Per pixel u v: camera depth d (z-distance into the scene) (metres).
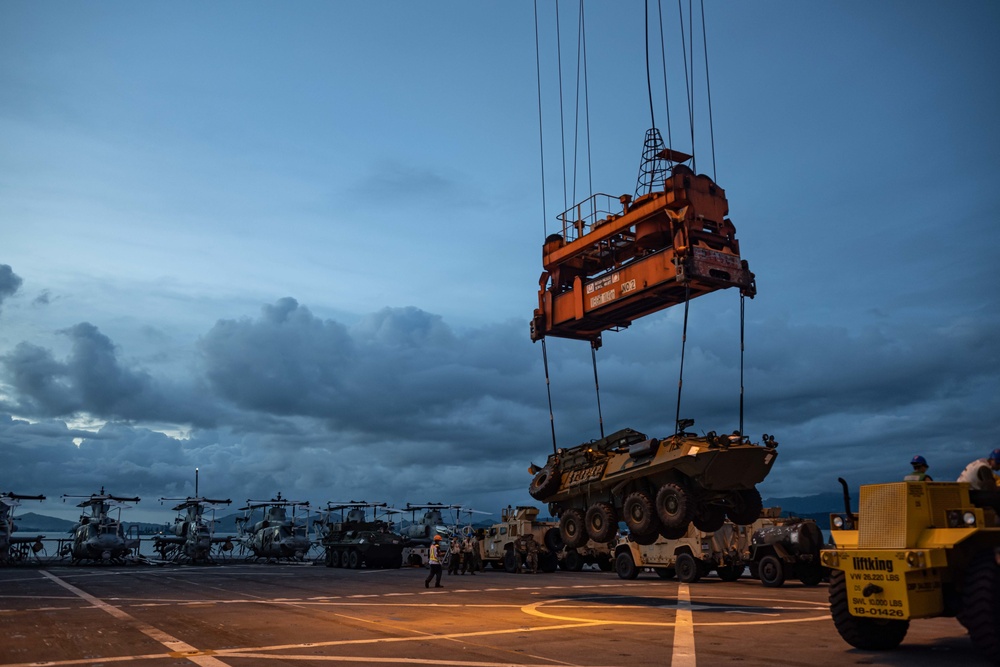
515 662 10.49
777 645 11.77
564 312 29.52
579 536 21.88
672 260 24.78
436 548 25.58
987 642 9.24
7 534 44.94
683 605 18.53
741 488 19.73
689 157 28.41
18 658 11.27
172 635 13.61
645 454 20.25
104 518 47.56
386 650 11.70
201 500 52.69
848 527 11.26
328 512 51.28
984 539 10.19
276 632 13.93
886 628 11.06
